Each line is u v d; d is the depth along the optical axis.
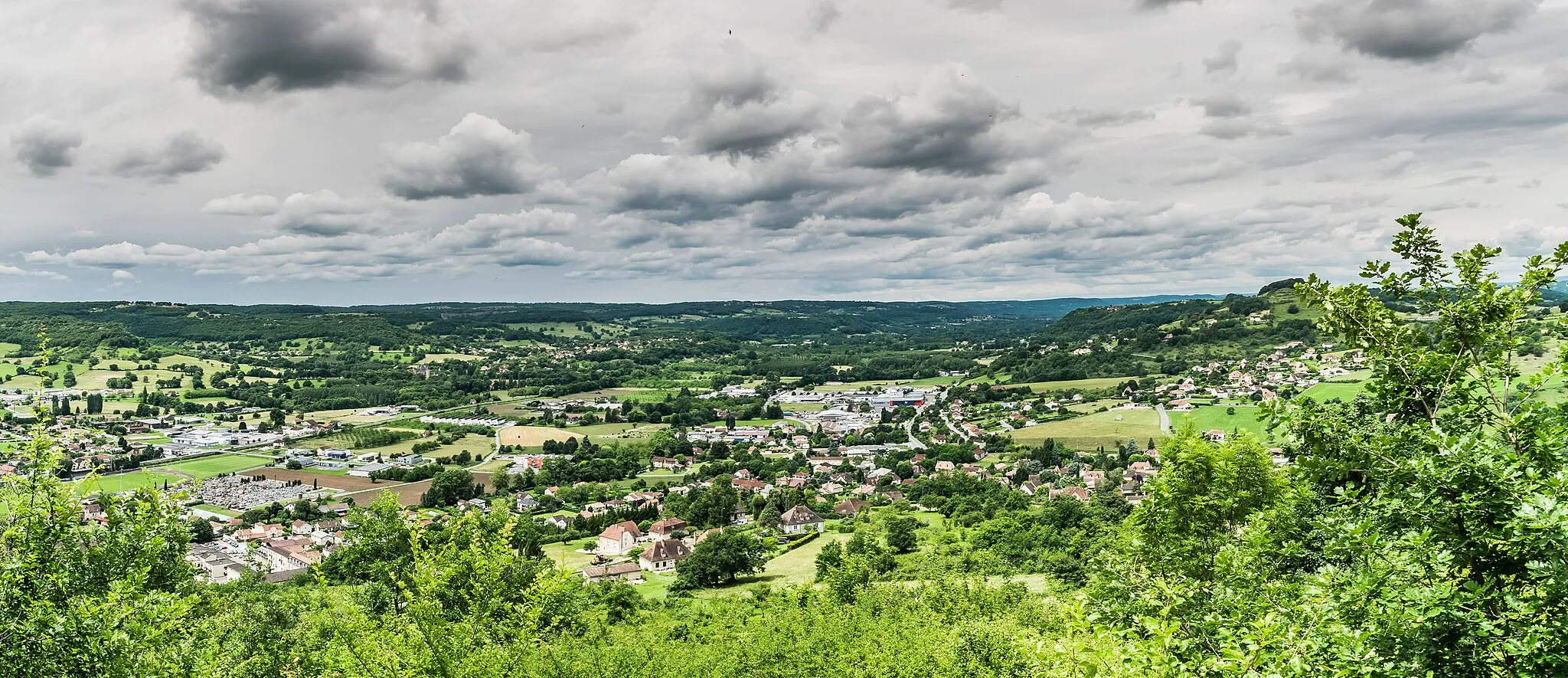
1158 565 25.94
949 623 55.97
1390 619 11.84
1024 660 37.19
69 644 16.47
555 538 131.75
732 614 66.69
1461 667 12.07
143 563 19.22
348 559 50.03
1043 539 86.00
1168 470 29.30
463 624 22.94
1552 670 10.83
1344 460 14.82
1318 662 12.29
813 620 55.62
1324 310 16.19
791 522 127.94
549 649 32.00
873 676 42.50
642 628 61.94
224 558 120.75
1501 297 14.66
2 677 16.20
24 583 17.50
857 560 80.19
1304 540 21.44
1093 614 14.83
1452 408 14.16
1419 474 12.97
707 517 141.62
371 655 22.53
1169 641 13.18
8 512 18.22
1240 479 28.14
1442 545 12.79
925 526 115.44
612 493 170.38
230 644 32.97
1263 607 14.91
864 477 179.38
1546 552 11.38
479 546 24.62
